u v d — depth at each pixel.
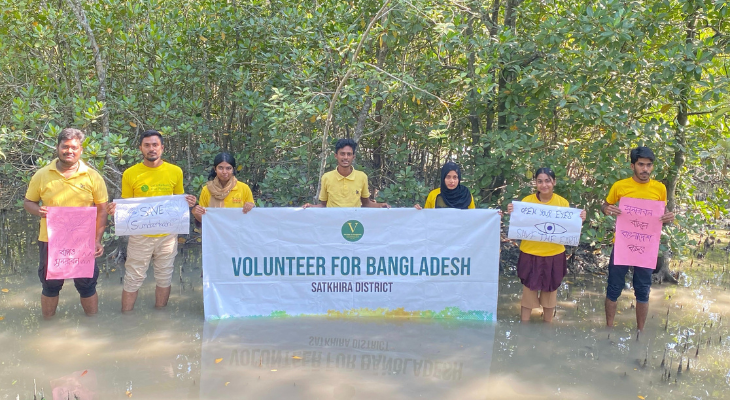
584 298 5.81
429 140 7.04
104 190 4.74
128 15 6.91
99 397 3.49
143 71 7.33
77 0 6.50
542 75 5.86
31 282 5.80
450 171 5.03
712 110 5.79
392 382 3.77
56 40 7.35
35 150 6.15
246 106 7.22
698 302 5.66
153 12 7.87
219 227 4.86
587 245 7.37
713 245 7.96
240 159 7.80
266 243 4.90
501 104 6.95
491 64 5.97
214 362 4.02
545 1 6.72
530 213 4.78
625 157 6.45
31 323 4.71
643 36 5.61
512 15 7.12
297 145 7.54
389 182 8.33
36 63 6.79
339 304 5.00
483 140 6.39
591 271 6.79
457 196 5.12
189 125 7.03
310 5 8.12
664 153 5.96
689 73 5.70
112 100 7.05
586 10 5.72
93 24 7.04
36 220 8.31
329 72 7.41
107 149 6.04
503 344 4.50
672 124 6.30
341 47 6.40
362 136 7.18
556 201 4.91
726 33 5.92
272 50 7.60
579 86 5.54
